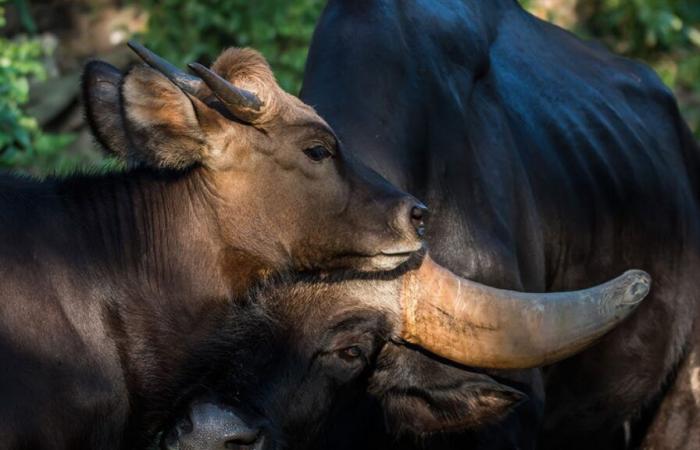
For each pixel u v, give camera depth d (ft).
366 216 45.98
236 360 46.88
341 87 51.47
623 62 67.05
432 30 54.03
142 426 46.11
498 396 48.34
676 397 62.54
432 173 51.65
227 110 45.47
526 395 48.75
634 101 65.36
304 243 46.11
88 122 46.01
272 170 45.78
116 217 46.24
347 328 47.52
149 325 45.88
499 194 53.42
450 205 51.72
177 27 101.60
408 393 48.91
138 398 45.73
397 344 48.42
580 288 59.26
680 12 121.39
